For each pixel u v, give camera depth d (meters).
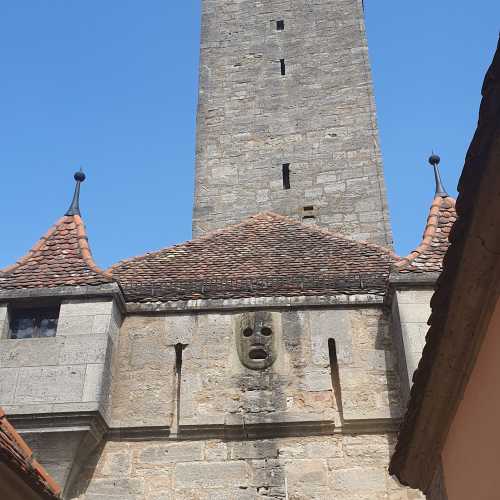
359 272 11.84
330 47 21.73
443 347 6.32
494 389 5.64
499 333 5.52
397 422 10.23
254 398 10.50
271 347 10.92
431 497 8.03
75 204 13.09
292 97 20.83
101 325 10.68
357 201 18.55
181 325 11.20
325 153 19.56
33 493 6.39
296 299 11.32
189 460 10.05
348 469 9.91
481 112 4.73
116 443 10.24
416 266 11.16
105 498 9.79
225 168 19.72
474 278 5.60
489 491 5.83
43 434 9.77
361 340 10.97
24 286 11.12
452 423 6.99
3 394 10.04
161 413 10.40
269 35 22.41
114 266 12.60
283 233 13.75
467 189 5.16
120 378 10.77
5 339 10.66
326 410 10.37
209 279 11.82
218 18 23.14
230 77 21.64
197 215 19.02
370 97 20.44
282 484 9.84
